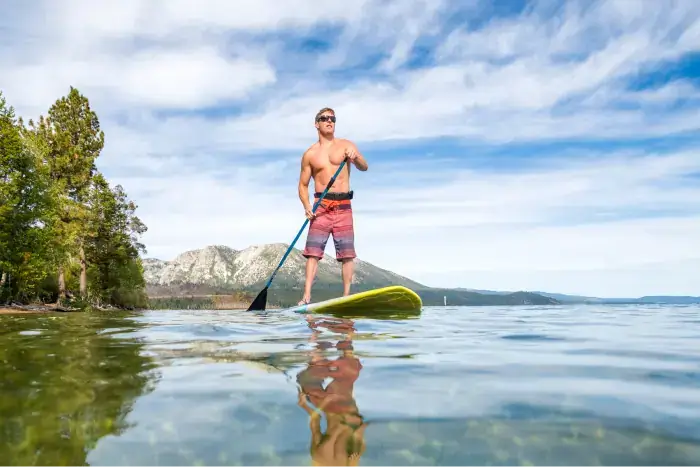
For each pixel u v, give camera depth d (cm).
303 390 161
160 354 239
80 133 3694
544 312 691
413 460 102
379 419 130
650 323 468
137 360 221
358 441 113
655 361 222
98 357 230
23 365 209
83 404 144
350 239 700
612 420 128
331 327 386
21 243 2467
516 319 514
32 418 131
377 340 298
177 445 112
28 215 2475
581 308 883
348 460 102
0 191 2328
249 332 347
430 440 114
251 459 103
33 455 106
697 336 336
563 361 220
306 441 113
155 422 128
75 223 3344
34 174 2544
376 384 170
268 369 197
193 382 173
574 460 102
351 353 243
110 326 419
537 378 181
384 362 215
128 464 101
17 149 2472
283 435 118
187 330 364
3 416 133
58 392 159
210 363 212
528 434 118
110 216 3900
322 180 709
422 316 536
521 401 148
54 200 2739
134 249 4200
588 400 147
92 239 3844
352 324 416
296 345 272
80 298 3397
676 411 136
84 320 540
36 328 405
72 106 3691
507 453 106
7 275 2603
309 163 719
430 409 138
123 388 164
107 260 4094
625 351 256
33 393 158
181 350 254
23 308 2145
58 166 3469
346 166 711
